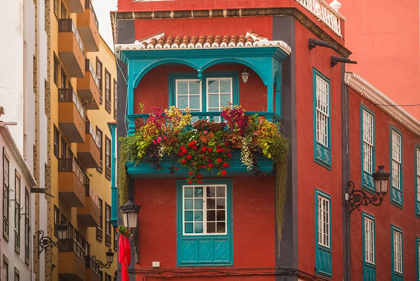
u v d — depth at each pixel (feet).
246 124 93.81
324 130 107.04
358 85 114.93
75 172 142.20
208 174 96.63
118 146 98.99
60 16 146.30
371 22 141.69
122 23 100.53
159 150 94.22
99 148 172.04
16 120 119.85
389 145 124.47
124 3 100.58
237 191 97.60
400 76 139.95
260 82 98.37
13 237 108.68
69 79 151.02
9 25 122.01
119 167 96.94
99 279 164.04
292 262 96.27
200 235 97.25
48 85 135.85
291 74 99.35
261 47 95.86
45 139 133.80
